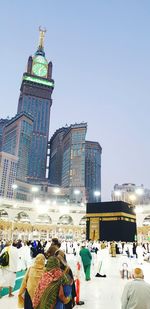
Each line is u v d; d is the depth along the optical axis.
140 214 73.19
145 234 71.00
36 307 4.61
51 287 4.64
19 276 16.42
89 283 14.15
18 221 77.62
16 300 9.55
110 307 9.19
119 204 42.38
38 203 80.19
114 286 13.38
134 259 29.44
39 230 77.62
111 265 23.58
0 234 70.88
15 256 10.38
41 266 5.89
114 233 41.56
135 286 5.07
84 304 9.55
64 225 78.12
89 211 44.94
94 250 30.78
